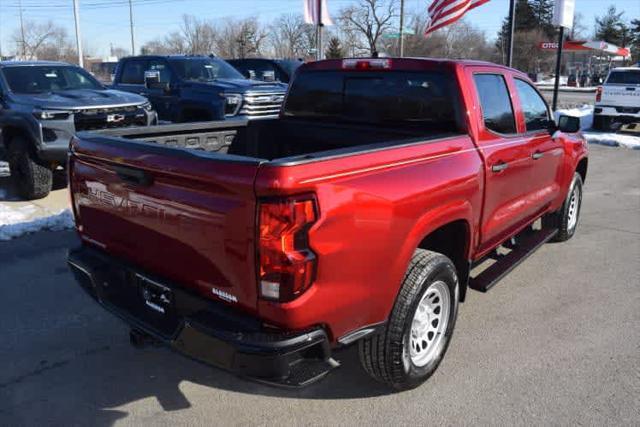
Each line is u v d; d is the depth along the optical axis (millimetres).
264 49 66812
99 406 3383
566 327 4441
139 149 2977
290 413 3330
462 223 3746
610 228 7258
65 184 9195
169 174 2775
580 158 6207
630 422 3256
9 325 4340
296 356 2645
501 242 4656
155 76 11219
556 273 5617
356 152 2801
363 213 2752
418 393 3527
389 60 4266
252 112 10805
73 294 4910
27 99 8094
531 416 3307
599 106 17188
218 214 2617
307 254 2535
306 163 2520
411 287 3162
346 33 54062
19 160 8055
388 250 2938
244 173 2480
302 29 63094
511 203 4543
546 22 75562
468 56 65062
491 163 3988
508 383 3645
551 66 73062
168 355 3973
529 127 4941
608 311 4742
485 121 4148
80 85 9328
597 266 5820
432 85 4059
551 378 3701
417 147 3264
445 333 3613
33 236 6430
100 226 3477
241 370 2602
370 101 4465
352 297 2799
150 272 3170
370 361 3248
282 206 2439
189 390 3559
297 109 4977
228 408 3377
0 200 8227
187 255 2857
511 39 11766
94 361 3875
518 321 4543
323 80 4746
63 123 7820
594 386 3613
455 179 3469
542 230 5891
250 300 2623
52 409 3346
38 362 3842
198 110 11125
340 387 3586
